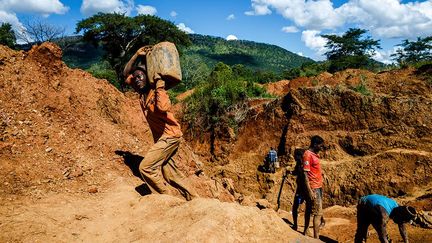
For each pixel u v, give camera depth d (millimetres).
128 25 29312
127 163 5969
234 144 18562
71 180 4855
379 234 5152
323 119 16312
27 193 4281
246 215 4062
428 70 17516
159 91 4727
